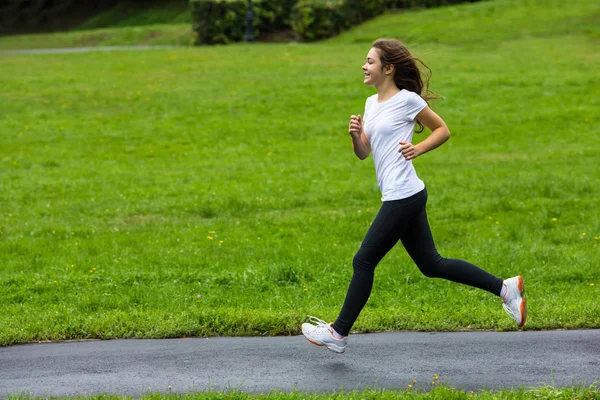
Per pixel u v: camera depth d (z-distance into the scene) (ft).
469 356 21.20
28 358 21.67
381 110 19.90
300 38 124.57
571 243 36.27
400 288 28.84
